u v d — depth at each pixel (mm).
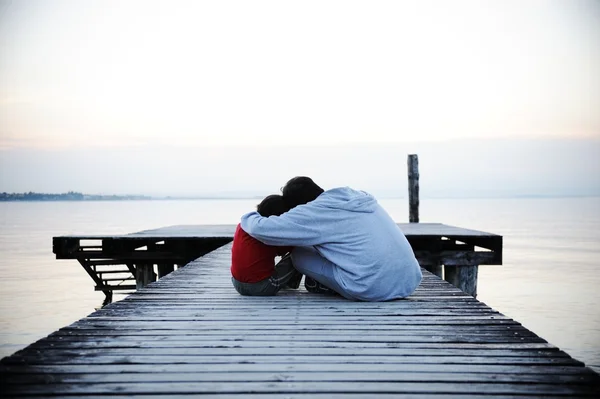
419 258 9250
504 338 3334
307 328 3590
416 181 13648
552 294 20469
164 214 116000
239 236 4664
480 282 24094
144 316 3947
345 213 4219
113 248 9781
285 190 4508
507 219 88062
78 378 2617
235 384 2549
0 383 2547
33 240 51250
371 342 3256
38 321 14984
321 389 2486
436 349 3104
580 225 75875
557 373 2691
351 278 4273
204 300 4574
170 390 2469
